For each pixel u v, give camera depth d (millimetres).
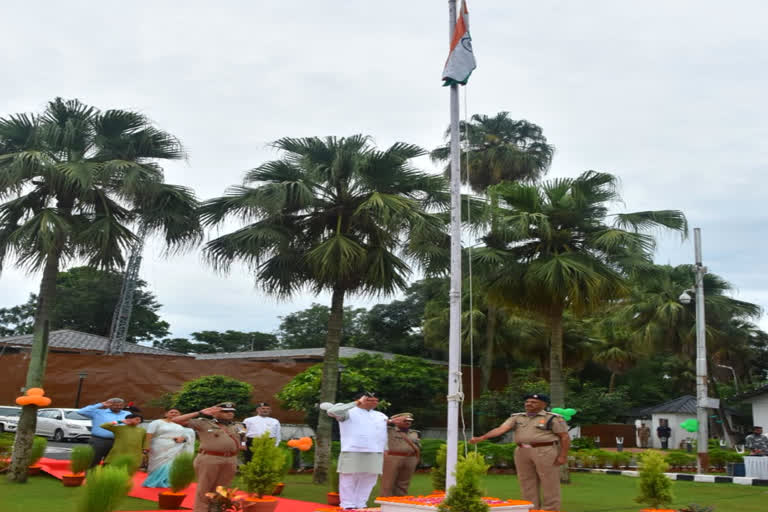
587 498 13898
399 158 14852
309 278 15398
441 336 35719
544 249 18375
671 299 35656
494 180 36469
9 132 13180
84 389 26234
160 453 11594
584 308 17609
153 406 25016
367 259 14609
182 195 13844
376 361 24109
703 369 21234
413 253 14656
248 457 12969
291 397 21375
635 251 17609
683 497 14453
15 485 11609
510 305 18562
